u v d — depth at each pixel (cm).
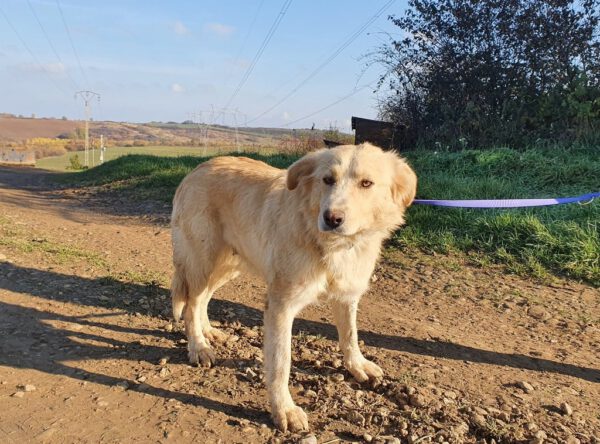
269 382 94
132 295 153
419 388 103
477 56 371
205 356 114
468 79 376
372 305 154
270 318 97
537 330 139
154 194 363
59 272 167
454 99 383
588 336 135
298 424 90
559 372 115
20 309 136
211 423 91
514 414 96
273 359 94
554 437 90
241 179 119
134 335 127
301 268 95
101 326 131
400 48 409
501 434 89
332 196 93
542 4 362
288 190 104
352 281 99
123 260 192
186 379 107
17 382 102
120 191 395
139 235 242
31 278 159
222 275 129
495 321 144
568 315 147
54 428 88
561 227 195
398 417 94
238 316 145
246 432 89
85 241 222
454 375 111
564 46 354
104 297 148
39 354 114
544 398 103
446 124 371
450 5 384
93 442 85
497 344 129
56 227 253
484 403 100
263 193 112
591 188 238
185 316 121
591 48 354
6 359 110
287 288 96
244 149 611
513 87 362
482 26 372
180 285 124
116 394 100
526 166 275
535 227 195
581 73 337
